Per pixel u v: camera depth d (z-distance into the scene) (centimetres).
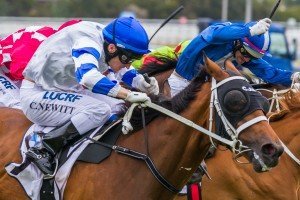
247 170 1208
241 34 1085
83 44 973
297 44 4059
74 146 996
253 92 912
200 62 1110
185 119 943
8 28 3341
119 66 1003
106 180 961
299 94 1208
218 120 918
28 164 1013
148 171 956
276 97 1241
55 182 996
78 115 1005
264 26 1083
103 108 1009
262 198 1209
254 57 1198
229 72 936
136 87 1034
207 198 1225
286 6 6475
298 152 1201
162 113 970
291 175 1202
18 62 1145
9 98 1157
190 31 3512
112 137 991
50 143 1002
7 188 1045
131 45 984
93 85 945
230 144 908
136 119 977
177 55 1249
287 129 1206
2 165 1052
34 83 1055
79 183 977
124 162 966
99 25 1025
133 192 952
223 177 1217
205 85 951
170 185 962
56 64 1030
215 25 1121
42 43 1065
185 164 959
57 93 1031
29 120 1084
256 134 891
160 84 1192
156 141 963
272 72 1284
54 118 1027
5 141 1070
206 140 941
